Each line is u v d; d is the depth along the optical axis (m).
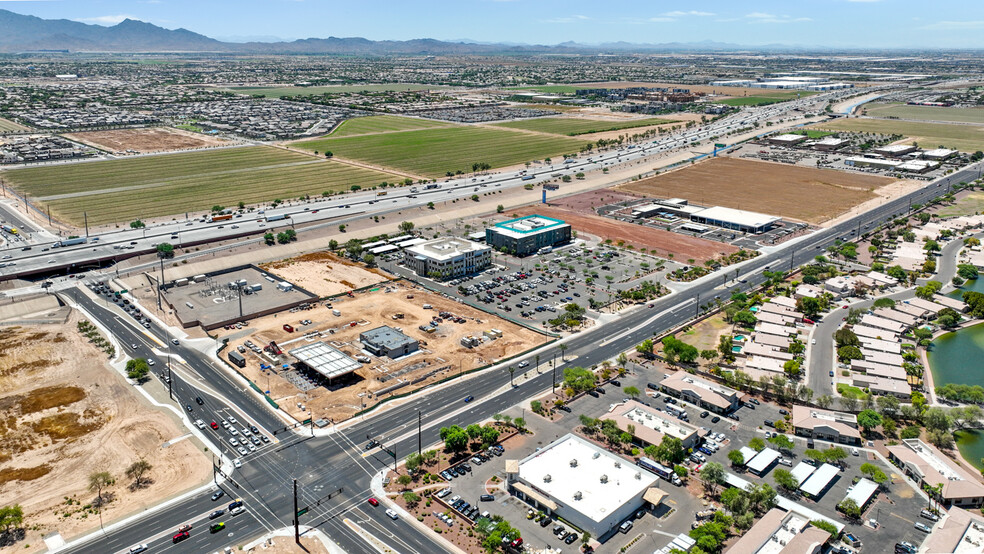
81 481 158.62
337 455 169.25
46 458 167.25
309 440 175.75
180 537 139.12
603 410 190.75
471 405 193.25
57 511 148.00
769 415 188.50
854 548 135.38
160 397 196.12
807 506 148.62
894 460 165.88
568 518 143.62
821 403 188.88
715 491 155.12
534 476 154.62
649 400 196.62
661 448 164.12
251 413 188.50
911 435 174.12
